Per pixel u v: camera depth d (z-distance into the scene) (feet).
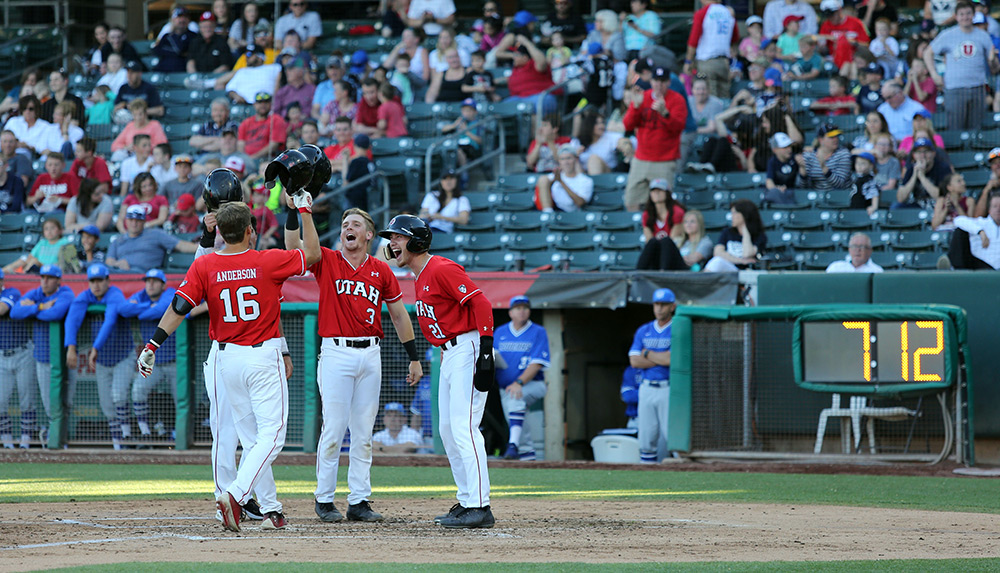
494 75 223.71
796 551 68.95
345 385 84.02
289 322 153.99
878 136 177.99
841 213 172.35
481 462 81.25
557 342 159.12
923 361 134.10
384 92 207.10
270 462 77.87
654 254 159.53
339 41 246.27
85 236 181.27
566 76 213.46
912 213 169.07
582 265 173.17
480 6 263.70
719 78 204.54
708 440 143.33
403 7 246.88
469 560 63.41
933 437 138.31
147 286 155.84
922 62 193.77
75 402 159.02
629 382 156.25
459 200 188.03
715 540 73.92
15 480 123.13
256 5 248.52
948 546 72.23
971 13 185.98
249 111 220.84
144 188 192.75
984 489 114.01
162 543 70.23
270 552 66.13
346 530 78.79
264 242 175.94
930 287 142.00
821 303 145.28
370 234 84.79
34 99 223.10
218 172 84.07
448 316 82.48
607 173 191.52
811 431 141.18
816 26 216.95
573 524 83.20
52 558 63.31
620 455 151.53
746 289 149.38
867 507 98.48
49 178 204.23
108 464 143.84
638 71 181.27
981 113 186.60
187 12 256.73
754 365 142.82
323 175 80.79
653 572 59.57
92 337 158.51
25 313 157.48
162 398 157.28
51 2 274.98
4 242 196.75
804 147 189.26
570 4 229.86
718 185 185.37
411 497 106.32
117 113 223.10
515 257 175.94
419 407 154.40
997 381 139.54
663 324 148.66
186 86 236.43
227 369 78.54
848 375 136.77
